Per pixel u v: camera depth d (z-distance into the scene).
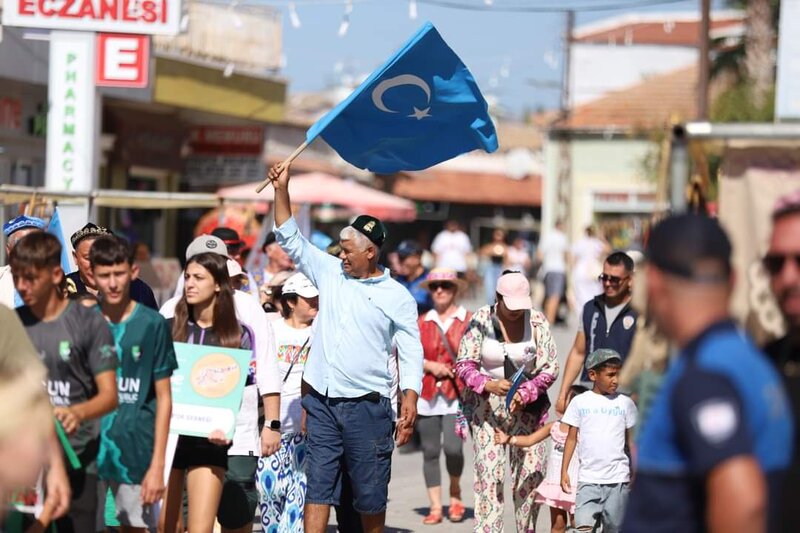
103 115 27.56
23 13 17.50
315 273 10.44
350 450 10.16
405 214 29.00
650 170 45.94
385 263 27.94
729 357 4.61
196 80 28.55
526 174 64.44
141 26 17.55
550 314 38.53
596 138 52.19
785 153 6.21
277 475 11.31
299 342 11.43
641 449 4.82
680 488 4.64
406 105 10.69
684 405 4.55
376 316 10.16
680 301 4.73
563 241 38.56
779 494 4.62
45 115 24.20
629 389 7.07
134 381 7.98
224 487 9.59
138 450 7.96
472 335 11.53
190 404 8.79
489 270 41.41
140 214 30.91
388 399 10.33
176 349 8.88
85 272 10.37
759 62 39.84
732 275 4.78
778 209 5.36
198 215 32.56
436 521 13.33
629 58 56.88
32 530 7.06
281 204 10.41
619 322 11.02
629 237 51.66
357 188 27.80
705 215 4.94
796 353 5.34
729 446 4.44
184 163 31.77
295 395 11.39
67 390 7.52
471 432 11.58
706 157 6.37
